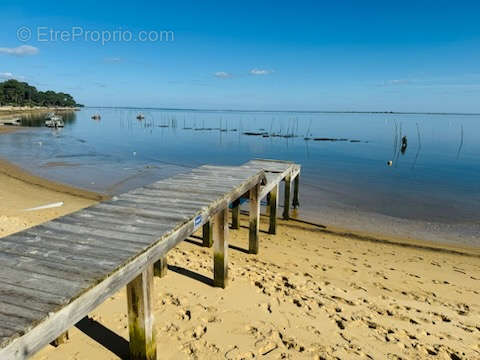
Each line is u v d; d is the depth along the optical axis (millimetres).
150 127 74375
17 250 3400
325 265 8305
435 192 18781
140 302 3545
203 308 5195
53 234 3844
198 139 49312
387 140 49969
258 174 7660
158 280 6070
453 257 9711
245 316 5074
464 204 16312
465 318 5980
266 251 8922
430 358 4441
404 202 16438
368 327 5125
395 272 8250
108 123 85500
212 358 4066
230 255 8297
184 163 26938
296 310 5418
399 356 4426
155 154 32094
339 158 31844
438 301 6754
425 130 72750
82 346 4109
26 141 39000
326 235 11102
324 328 4957
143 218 4438
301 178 21844
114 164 24938
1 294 2600
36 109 123188
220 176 7289
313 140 49781
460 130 73625
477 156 33812
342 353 4355
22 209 11922
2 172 19859
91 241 3654
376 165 28062
